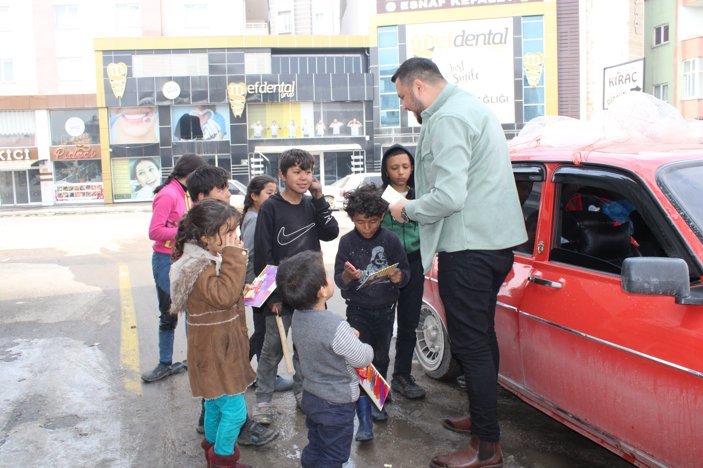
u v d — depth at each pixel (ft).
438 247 10.32
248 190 14.46
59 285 28.02
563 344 9.89
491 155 9.97
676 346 7.86
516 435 12.00
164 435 12.36
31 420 13.06
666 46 101.19
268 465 11.10
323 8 127.34
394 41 103.45
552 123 13.11
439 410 13.21
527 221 11.53
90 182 105.40
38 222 68.59
